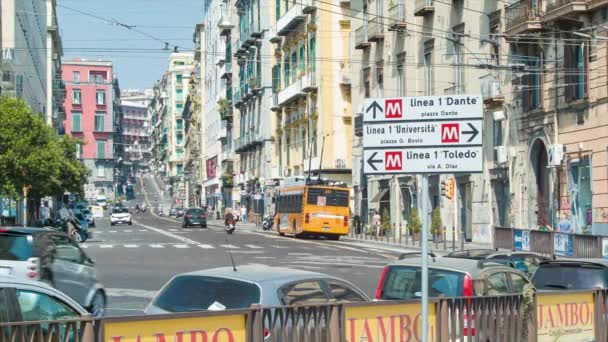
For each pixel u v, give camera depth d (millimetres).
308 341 10023
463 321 11539
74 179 67000
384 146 9734
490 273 13305
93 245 46125
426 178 9695
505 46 40781
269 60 88125
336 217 54062
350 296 11695
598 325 13398
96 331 8406
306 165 72625
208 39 135625
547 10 36281
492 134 43344
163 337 8805
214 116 127250
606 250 30125
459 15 45188
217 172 123938
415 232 48062
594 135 34938
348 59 67562
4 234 16594
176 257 36781
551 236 33719
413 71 50781
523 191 40438
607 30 33688
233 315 9367
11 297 9148
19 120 40875
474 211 45062
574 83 36438
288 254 39781
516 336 12188
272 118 87812
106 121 173000
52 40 107375
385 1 54938
